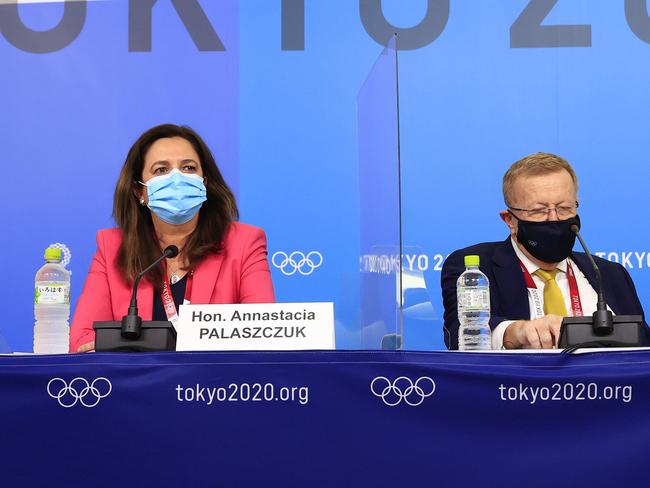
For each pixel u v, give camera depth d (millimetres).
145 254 3207
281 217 4684
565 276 3377
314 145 4711
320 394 1987
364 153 2990
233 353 2006
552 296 3299
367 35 4746
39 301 2918
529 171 3289
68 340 3031
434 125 4695
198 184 3201
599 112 4668
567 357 2000
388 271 2482
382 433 1974
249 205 4691
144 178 3283
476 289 3229
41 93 4754
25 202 4711
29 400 1998
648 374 1982
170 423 1986
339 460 1969
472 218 4656
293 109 4727
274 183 4695
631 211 4609
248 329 2256
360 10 4754
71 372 2002
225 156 4719
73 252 4688
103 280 3213
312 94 4734
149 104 4750
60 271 3150
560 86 4691
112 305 3176
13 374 2002
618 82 4676
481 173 4676
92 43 4781
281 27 4754
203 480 1969
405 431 1973
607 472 1961
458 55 4719
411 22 4746
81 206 4711
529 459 1965
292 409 1985
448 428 1975
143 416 1987
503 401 1981
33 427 1991
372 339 2840
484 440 1970
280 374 1995
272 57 4746
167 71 4754
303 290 4648
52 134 4738
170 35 4773
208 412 1987
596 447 1968
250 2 4770
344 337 4617
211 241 3270
